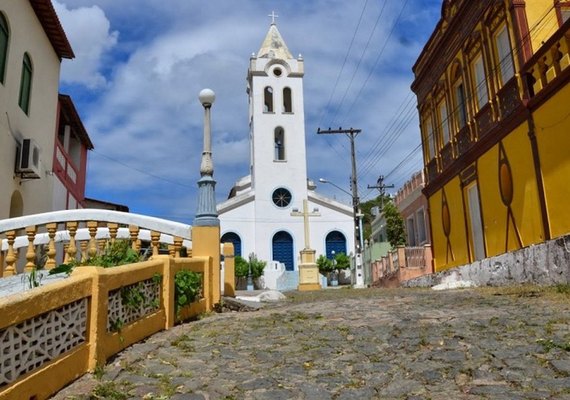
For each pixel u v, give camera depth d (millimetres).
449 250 18562
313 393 4898
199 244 10312
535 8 13195
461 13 16266
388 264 26250
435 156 19625
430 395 4730
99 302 5539
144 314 7105
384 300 11359
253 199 44031
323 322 8102
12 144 14141
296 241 43562
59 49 18156
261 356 6234
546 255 11336
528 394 4570
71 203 22078
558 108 11469
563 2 13250
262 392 4953
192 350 6555
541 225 12219
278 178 44438
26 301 4250
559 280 10906
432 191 20203
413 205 27469
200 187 10625
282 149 46188
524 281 12266
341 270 42250
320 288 31094
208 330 7746
